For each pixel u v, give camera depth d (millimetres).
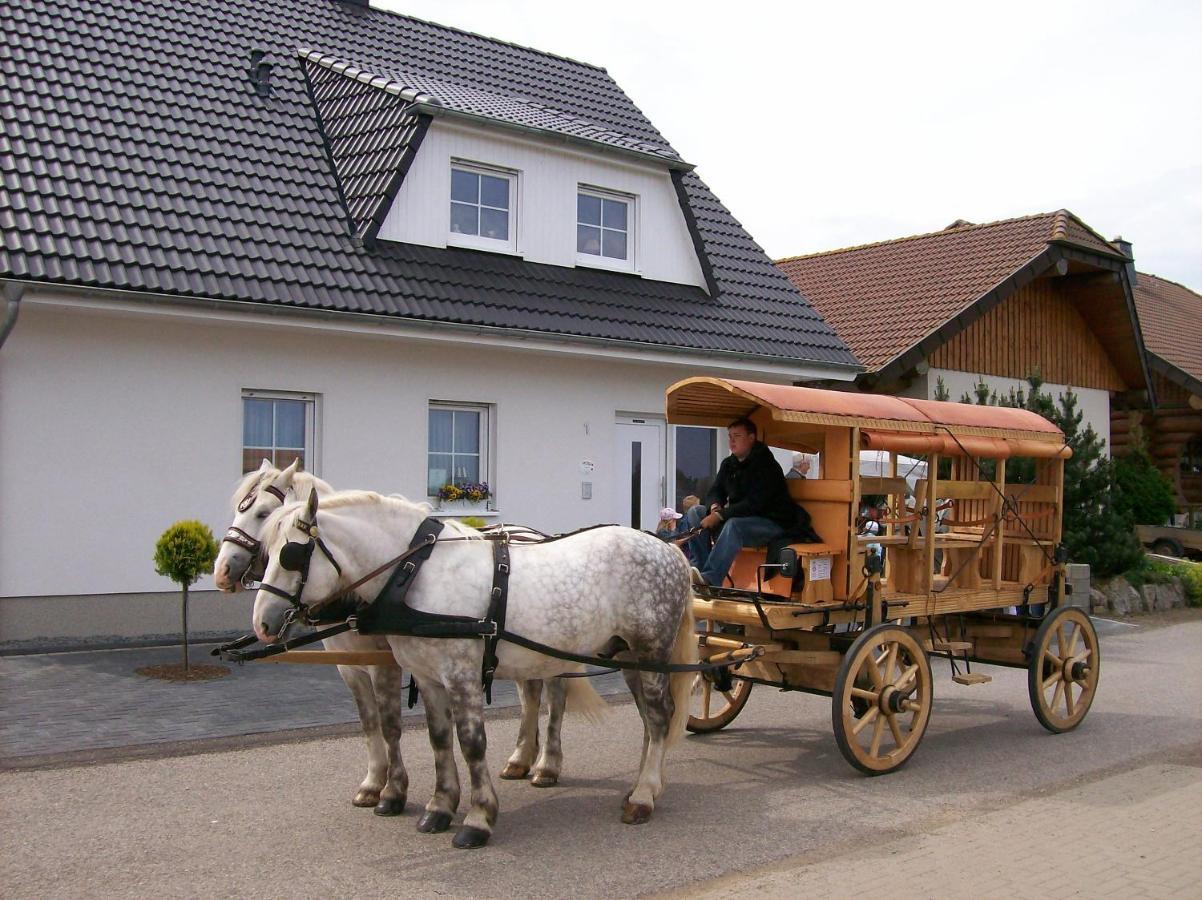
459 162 13828
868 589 7652
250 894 5113
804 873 5512
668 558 6766
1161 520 24297
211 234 11438
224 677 9680
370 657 6246
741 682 8742
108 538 10734
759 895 5207
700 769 7609
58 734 7730
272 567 5816
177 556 9438
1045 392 21688
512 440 13609
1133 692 10711
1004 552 9320
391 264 12625
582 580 6367
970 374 20016
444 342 12477
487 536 6363
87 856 5574
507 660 6180
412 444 12719
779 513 7902
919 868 5594
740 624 8133
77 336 10531
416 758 7688
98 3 13977
